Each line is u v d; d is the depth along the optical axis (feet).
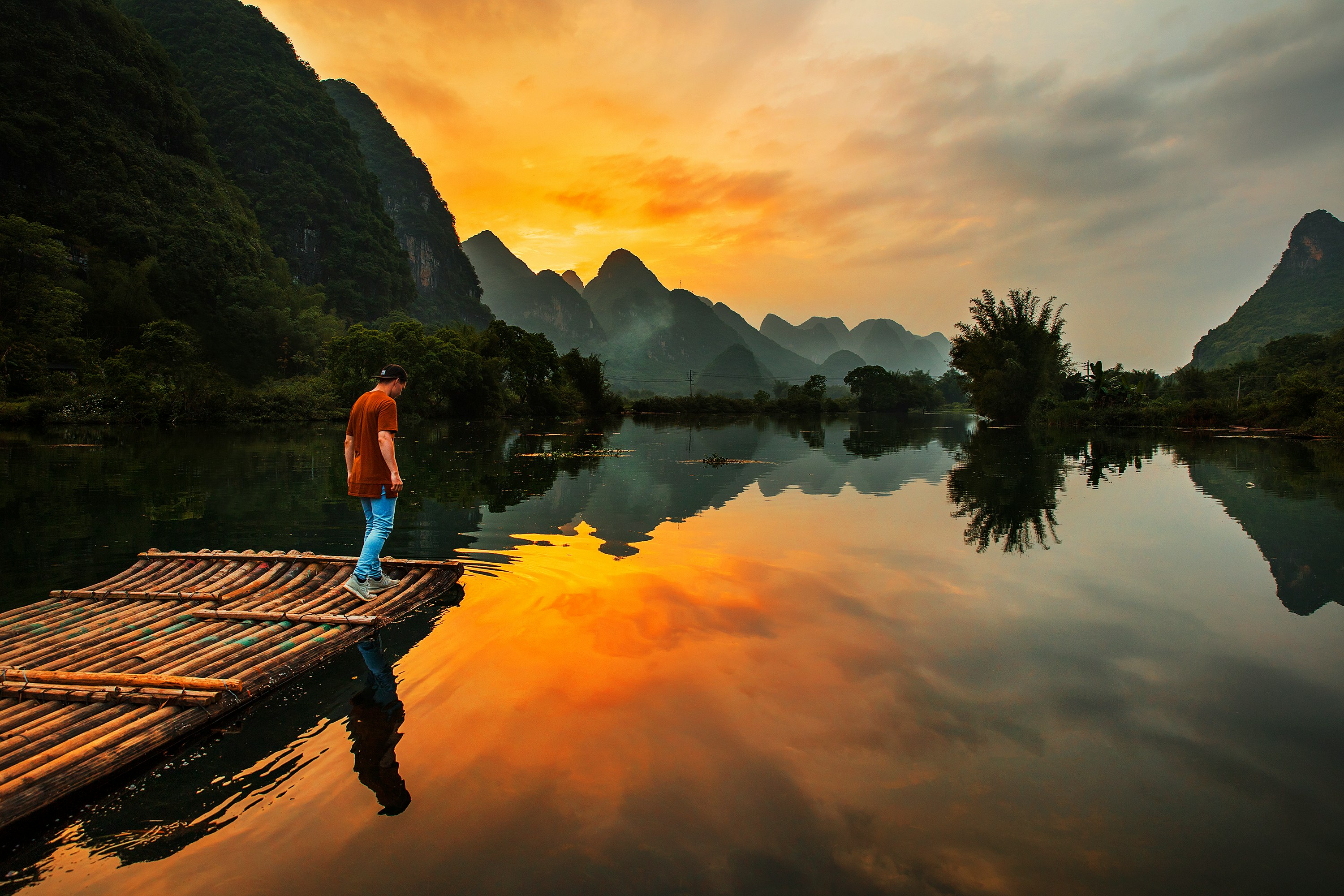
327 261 332.80
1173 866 6.46
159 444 65.87
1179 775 8.06
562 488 36.27
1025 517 26.81
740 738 8.93
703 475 42.98
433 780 8.08
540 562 19.10
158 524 25.49
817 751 8.59
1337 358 167.22
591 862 6.53
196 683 10.51
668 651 12.13
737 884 6.18
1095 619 14.06
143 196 214.48
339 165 358.84
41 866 6.79
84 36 226.79
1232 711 9.80
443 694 10.46
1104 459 55.57
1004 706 9.91
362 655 12.26
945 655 11.94
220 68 340.18
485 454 60.08
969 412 287.48
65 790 8.05
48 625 13.94
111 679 10.75
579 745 8.79
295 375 200.03
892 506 29.89
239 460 50.67
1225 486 36.83
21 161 188.14
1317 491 34.45
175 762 8.82
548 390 181.88
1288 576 17.70
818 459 55.62
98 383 106.93
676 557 19.71
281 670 11.41
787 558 19.65
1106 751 8.61
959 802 7.51
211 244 217.56
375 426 15.97
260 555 18.63
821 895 6.01
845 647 12.32
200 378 108.88
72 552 20.90
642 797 7.61
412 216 536.42
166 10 355.97
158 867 6.72
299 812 7.54
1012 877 6.29
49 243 153.28
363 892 6.22
